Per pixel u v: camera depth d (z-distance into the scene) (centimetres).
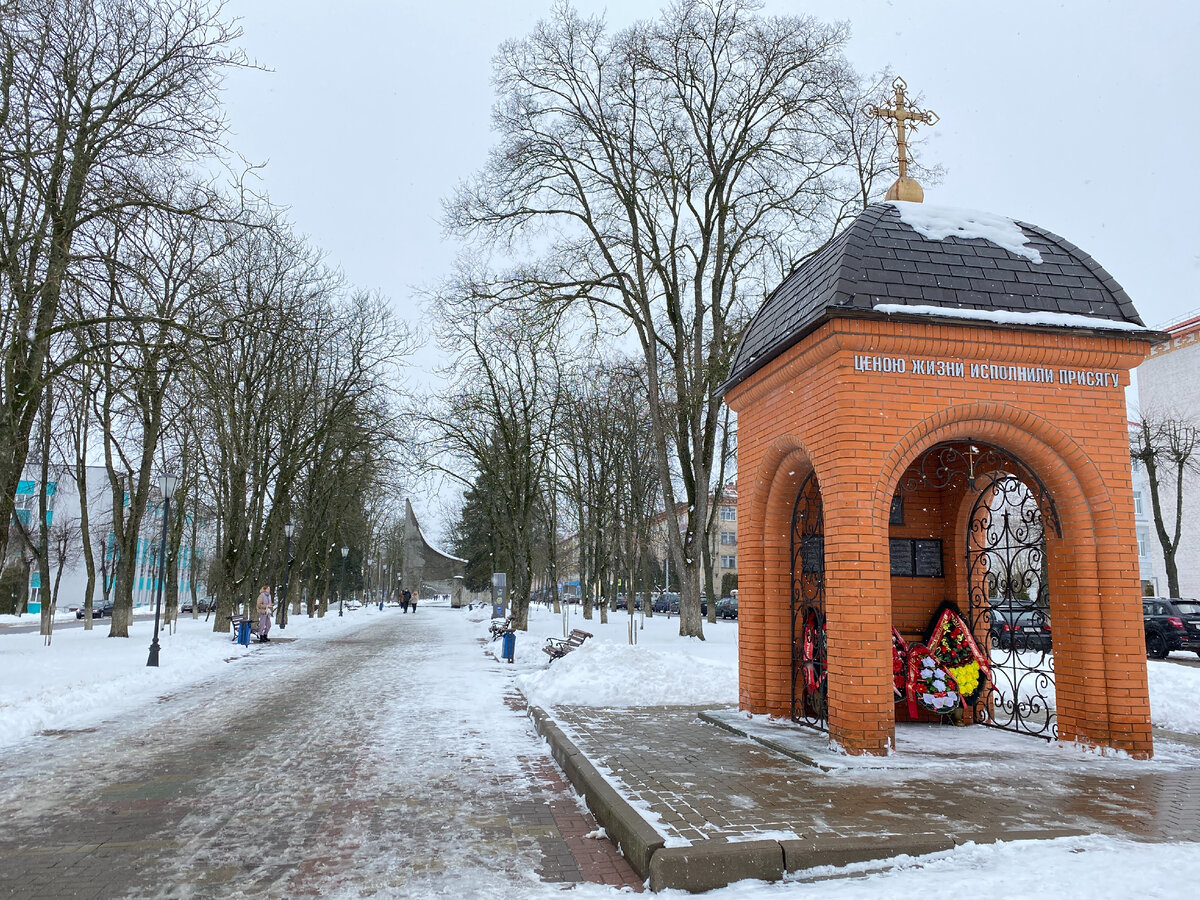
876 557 746
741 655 995
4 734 962
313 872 491
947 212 914
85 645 2206
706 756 753
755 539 981
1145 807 570
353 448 3325
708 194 2295
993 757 739
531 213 2300
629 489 3709
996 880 415
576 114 2261
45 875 488
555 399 3192
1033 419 792
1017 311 799
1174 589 3006
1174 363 3709
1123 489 796
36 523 5009
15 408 1354
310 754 855
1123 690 761
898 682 949
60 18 1389
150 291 1462
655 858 454
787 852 463
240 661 2053
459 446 3120
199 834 572
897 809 561
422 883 471
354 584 8794
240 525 2948
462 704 1238
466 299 2322
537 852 528
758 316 1053
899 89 1017
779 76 2167
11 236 1412
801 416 850
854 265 799
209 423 2806
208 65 1486
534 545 5056
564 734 870
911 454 773
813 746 773
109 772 777
